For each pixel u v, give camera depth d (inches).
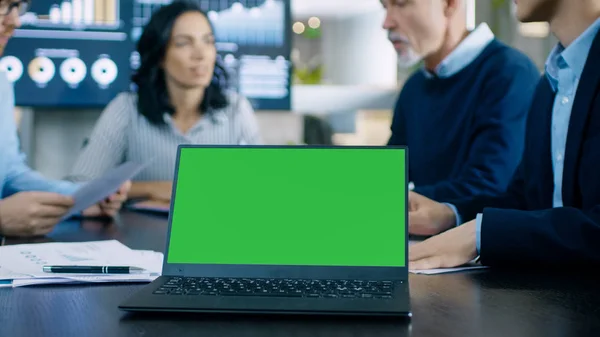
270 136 130.6
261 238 38.4
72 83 119.3
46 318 31.7
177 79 104.5
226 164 39.9
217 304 32.0
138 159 107.5
